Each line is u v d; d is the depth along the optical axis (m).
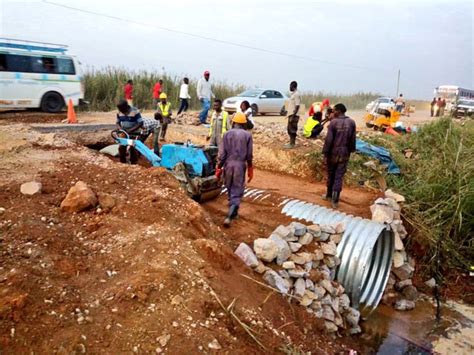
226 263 4.45
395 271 7.00
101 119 14.91
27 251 3.73
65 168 6.38
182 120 14.91
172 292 3.54
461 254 7.90
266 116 21.25
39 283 3.30
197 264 4.08
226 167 6.18
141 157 9.76
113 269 3.83
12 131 8.76
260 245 5.15
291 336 4.11
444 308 6.68
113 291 3.45
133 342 3.01
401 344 5.59
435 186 8.47
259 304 4.22
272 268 5.14
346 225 6.31
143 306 3.34
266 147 11.22
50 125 11.36
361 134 12.63
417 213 8.09
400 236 7.45
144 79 22.55
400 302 6.61
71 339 2.89
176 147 7.50
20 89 14.30
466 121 12.11
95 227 4.54
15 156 6.81
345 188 9.27
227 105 19.55
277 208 7.08
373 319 6.16
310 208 6.95
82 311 3.17
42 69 14.77
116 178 6.08
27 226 4.19
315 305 5.11
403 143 11.75
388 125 15.77
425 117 26.25
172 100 22.58
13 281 3.19
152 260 3.90
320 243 5.95
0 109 14.30
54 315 3.04
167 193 5.73
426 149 11.05
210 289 3.78
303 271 5.25
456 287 7.28
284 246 5.32
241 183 6.21
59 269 3.62
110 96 20.20
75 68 15.63
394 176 9.59
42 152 7.29
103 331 3.05
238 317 3.71
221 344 3.22
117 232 4.46
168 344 3.05
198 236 4.92
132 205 5.12
